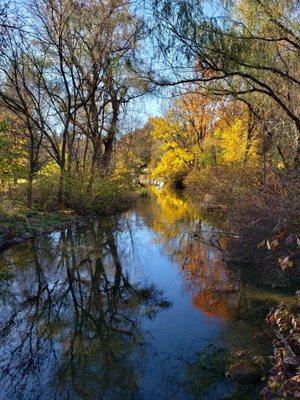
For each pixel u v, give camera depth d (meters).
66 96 19.06
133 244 13.12
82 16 16.41
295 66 9.77
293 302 7.13
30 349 5.86
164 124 35.00
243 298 7.57
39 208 16.53
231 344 5.78
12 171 14.54
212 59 7.74
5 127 12.55
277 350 3.98
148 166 50.03
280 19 8.29
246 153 18.02
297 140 11.57
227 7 7.59
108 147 22.31
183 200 28.66
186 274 9.53
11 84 17.92
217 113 26.64
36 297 8.00
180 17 7.13
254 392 4.64
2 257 10.88
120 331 6.41
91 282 9.02
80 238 13.76
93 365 5.37
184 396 4.62
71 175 18.09
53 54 16.91
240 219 9.69
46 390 4.81
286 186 8.15
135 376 5.05
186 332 6.28
